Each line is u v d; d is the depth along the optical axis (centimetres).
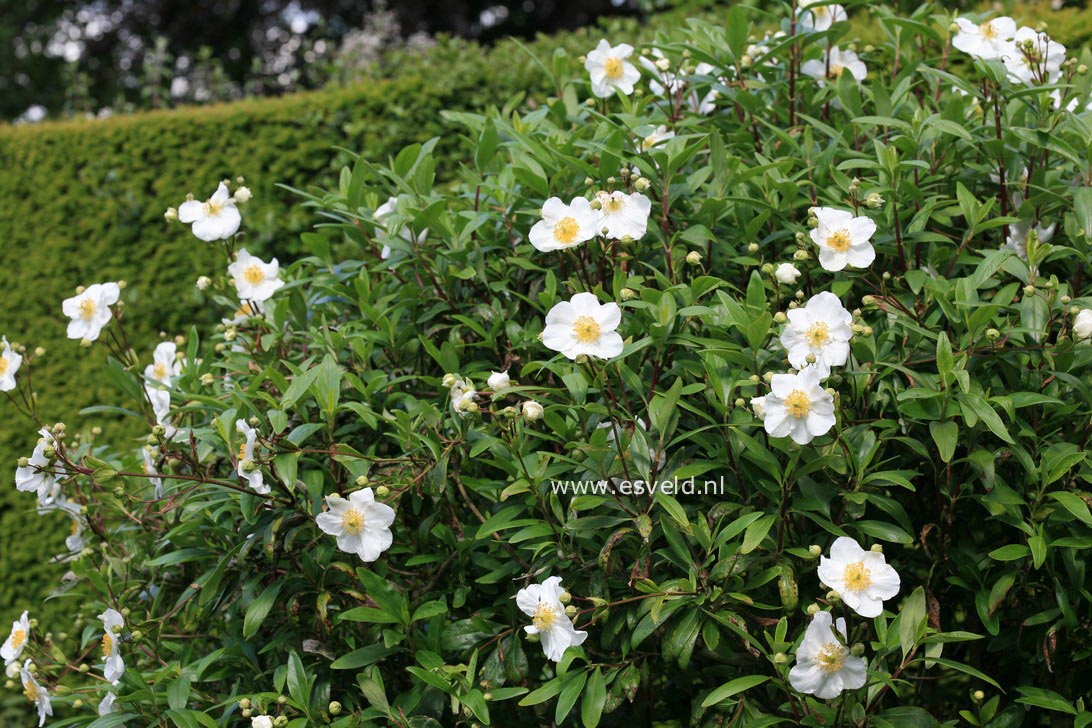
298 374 143
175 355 165
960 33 152
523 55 275
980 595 136
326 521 134
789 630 137
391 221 151
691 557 133
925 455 134
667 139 153
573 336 131
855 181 140
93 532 162
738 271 149
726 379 134
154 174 292
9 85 726
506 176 151
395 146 277
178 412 149
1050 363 135
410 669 132
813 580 141
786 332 132
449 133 273
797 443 130
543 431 142
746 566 131
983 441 137
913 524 142
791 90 159
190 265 289
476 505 144
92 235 293
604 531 137
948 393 131
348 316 159
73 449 159
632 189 146
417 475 140
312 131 283
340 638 142
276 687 137
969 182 152
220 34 706
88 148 295
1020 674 144
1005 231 150
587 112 163
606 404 133
